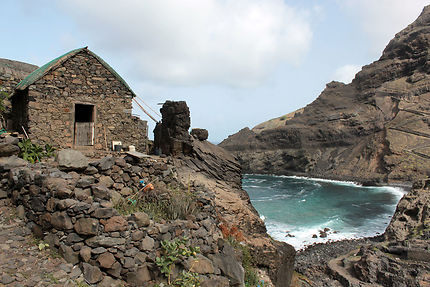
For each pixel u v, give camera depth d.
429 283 19.03
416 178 68.56
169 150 18.69
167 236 7.04
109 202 6.75
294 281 15.66
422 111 87.56
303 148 101.19
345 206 49.22
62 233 6.14
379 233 35.59
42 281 5.39
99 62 15.71
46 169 7.78
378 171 77.94
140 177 9.53
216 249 7.93
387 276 20.77
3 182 8.12
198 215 8.46
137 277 6.25
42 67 16.14
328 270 24.33
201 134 20.66
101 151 15.01
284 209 46.91
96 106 15.62
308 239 33.47
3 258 5.73
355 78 125.06
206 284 6.70
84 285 5.64
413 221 31.34
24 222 6.98
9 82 18.53
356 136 97.25
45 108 14.13
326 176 85.31
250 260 10.74
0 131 12.16
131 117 16.75
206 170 17.75
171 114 19.20
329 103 117.56
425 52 103.38
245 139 120.81
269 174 98.94
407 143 79.38
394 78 108.81
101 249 6.07
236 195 16.23
